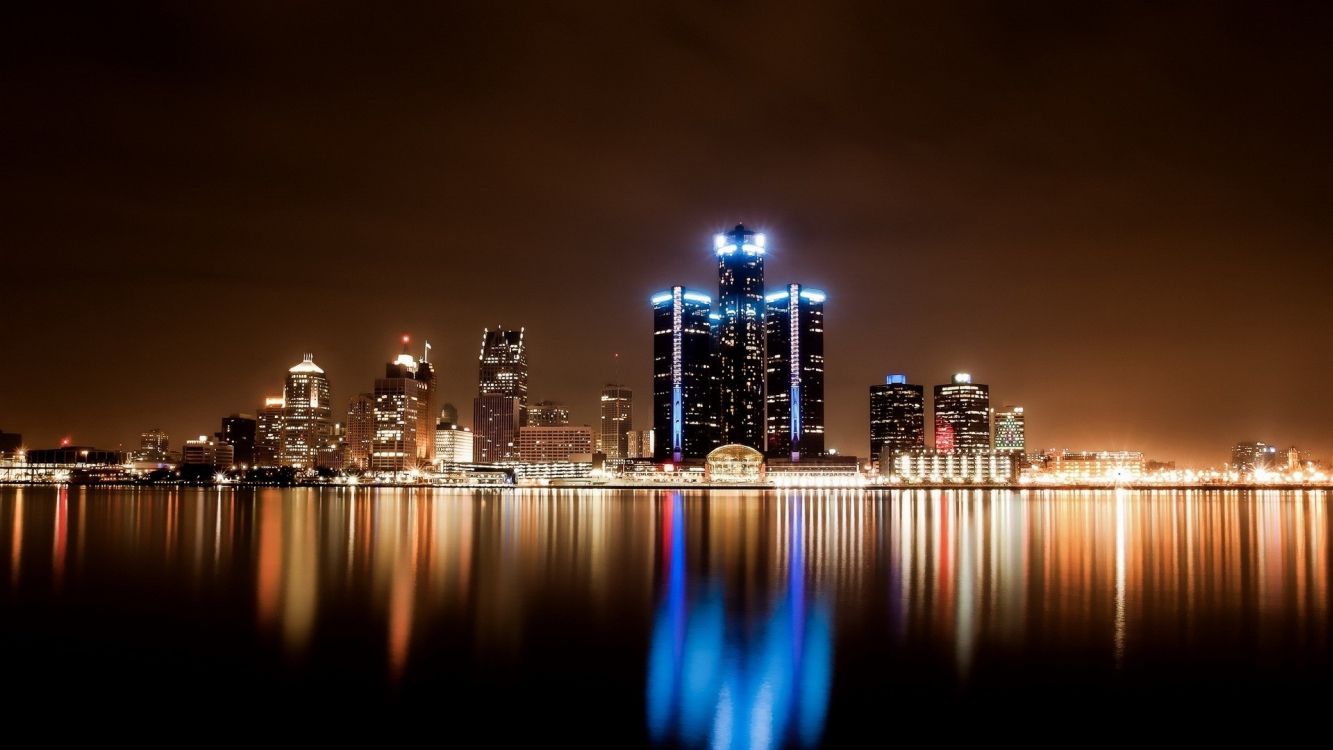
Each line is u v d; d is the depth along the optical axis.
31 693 41.09
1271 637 52.88
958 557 98.62
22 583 74.81
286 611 61.19
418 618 58.78
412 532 138.75
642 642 51.59
